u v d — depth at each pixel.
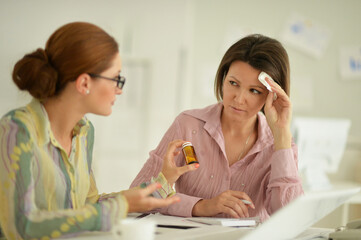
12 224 1.10
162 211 1.58
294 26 3.92
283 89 1.61
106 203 1.13
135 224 0.99
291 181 1.55
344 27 3.88
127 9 4.14
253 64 1.52
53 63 1.19
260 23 3.96
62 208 1.27
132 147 4.18
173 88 4.11
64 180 1.27
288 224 1.06
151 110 4.14
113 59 1.22
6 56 4.12
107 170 4.16
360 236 1.23
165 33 4.11
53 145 1.25
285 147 1.58
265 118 1.74
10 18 4.13
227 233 1.22
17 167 1.11
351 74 3.87
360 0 3.85
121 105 4.17
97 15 4.15
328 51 3.90
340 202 1.23
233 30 3.99
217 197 1.54
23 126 1.15
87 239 1.11
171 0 4.09
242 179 1.67
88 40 1.18
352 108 3.88
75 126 1.36
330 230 1.42
